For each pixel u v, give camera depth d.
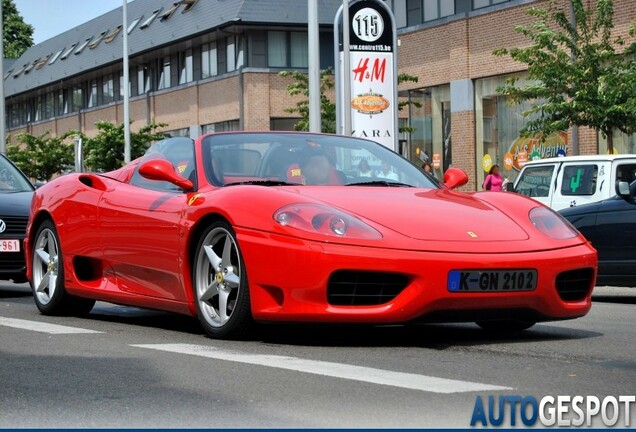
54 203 7.50
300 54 40.31
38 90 57.59
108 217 6.88
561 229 5.91
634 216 9.26
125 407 3.84
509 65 27.72
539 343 5.68
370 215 5.59
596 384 4.28
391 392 4.08
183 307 6.16
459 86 29.38
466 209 5.86
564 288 5.78
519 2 27.28
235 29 39.94
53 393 4.13
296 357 5.07
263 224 5.55
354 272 5.32
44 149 40.66
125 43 37.28
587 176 13.33
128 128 37.22
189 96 43.66
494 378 4.43
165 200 6.40
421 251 5.35
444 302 5.33
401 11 31.78
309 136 6.80
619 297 10.38
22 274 9.94
